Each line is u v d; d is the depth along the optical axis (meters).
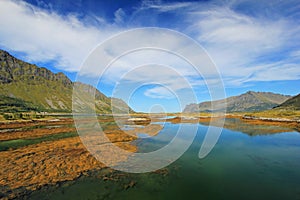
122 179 13.55
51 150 20.48
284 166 16.19
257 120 54.47
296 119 46.62
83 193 11.69
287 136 30.25
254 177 14.02
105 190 12.06
